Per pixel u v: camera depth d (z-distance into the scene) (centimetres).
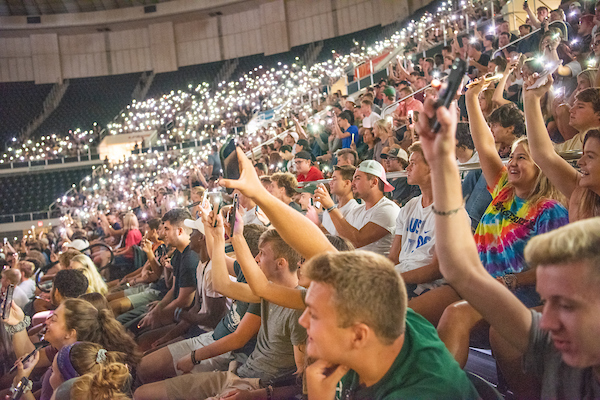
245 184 167
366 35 2164
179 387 283
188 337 385
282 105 1650
